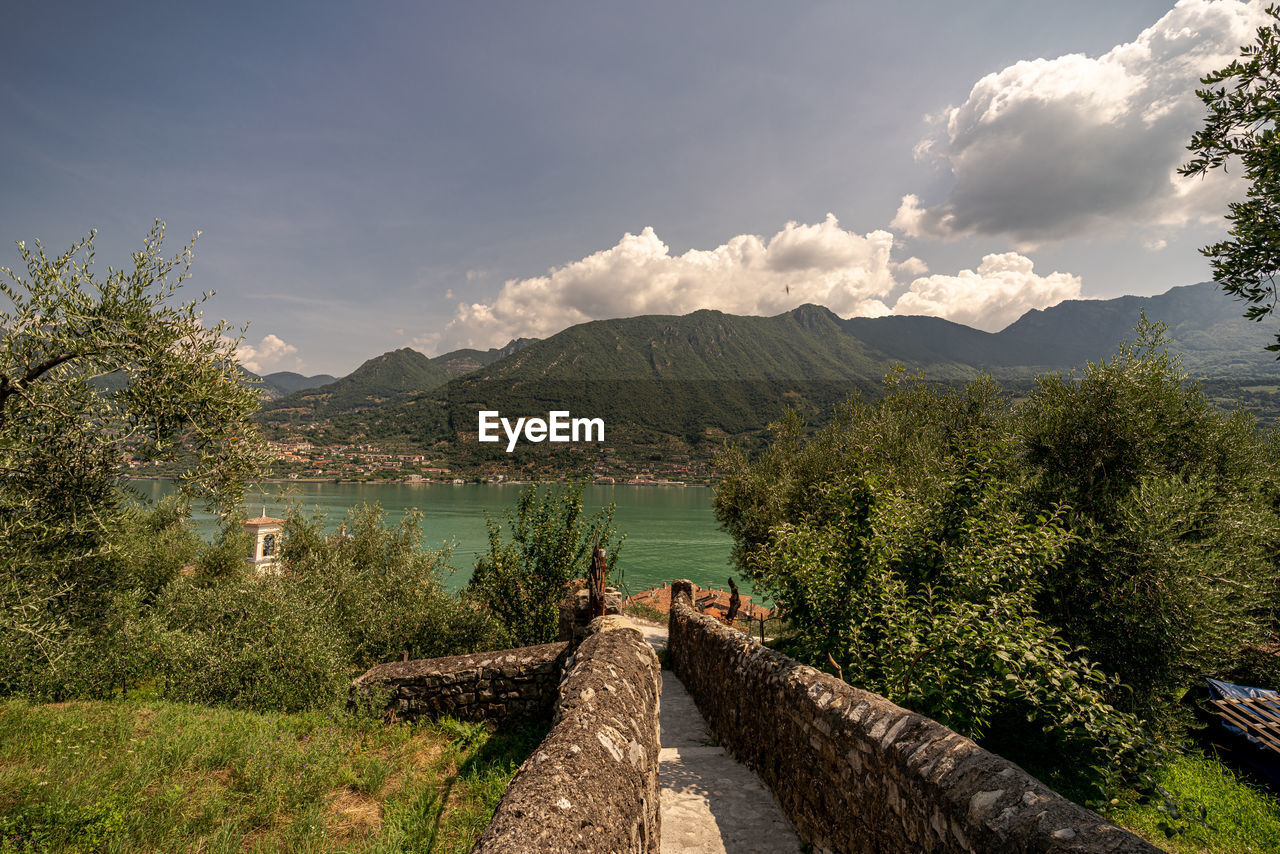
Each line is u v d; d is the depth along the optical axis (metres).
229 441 6.56
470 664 7.05
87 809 3.71
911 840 2.99
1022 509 7.66
